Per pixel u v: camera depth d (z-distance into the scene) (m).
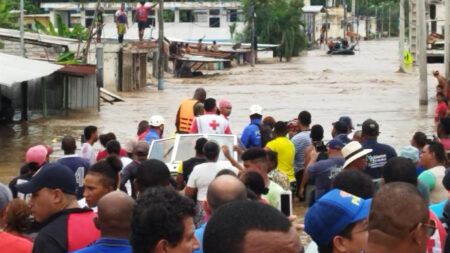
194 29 91.00
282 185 10.82
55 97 33.56
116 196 5.54
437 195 9.59
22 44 35.00
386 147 11.42
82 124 28.70
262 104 35.59
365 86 45.16
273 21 81.56
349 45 107.56
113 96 36.66
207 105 16.09
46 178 6.53
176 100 38.16
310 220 4.71
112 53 43.00
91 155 13.65
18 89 32.91
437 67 63.66
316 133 13.73
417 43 55.28
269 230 3.05
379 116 30.50
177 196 4.25
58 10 90.62
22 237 6.65
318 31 131.00
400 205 3.76
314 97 38.81
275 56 83.75
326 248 4.71
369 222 3.87
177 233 4.16
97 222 5.80
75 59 39.22
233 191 6.10
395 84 46.44
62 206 6.60
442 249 6.35
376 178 11.29
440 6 49.94
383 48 109.06
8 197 6.86
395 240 3.78
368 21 156.12
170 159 14.41
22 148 23.19
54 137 25.48
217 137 14.69
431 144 10.38
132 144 12.99
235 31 88.31
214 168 9.62
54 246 6.17
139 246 4.19
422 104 34.34
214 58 63.78
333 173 11.23
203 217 8.37
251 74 57.53
